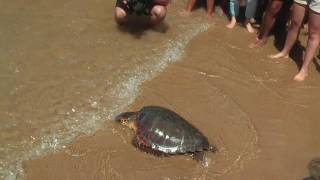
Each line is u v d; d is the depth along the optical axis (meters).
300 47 5.05
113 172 3.54
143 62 4.64
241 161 3.71
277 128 4.05
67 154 3.67
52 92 4.23
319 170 3.66
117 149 3.72
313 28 4.41
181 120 3.71
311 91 4.48
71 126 3.92
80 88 4.29
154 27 5.12
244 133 3.96
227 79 4.54
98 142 3.78
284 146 3.88
